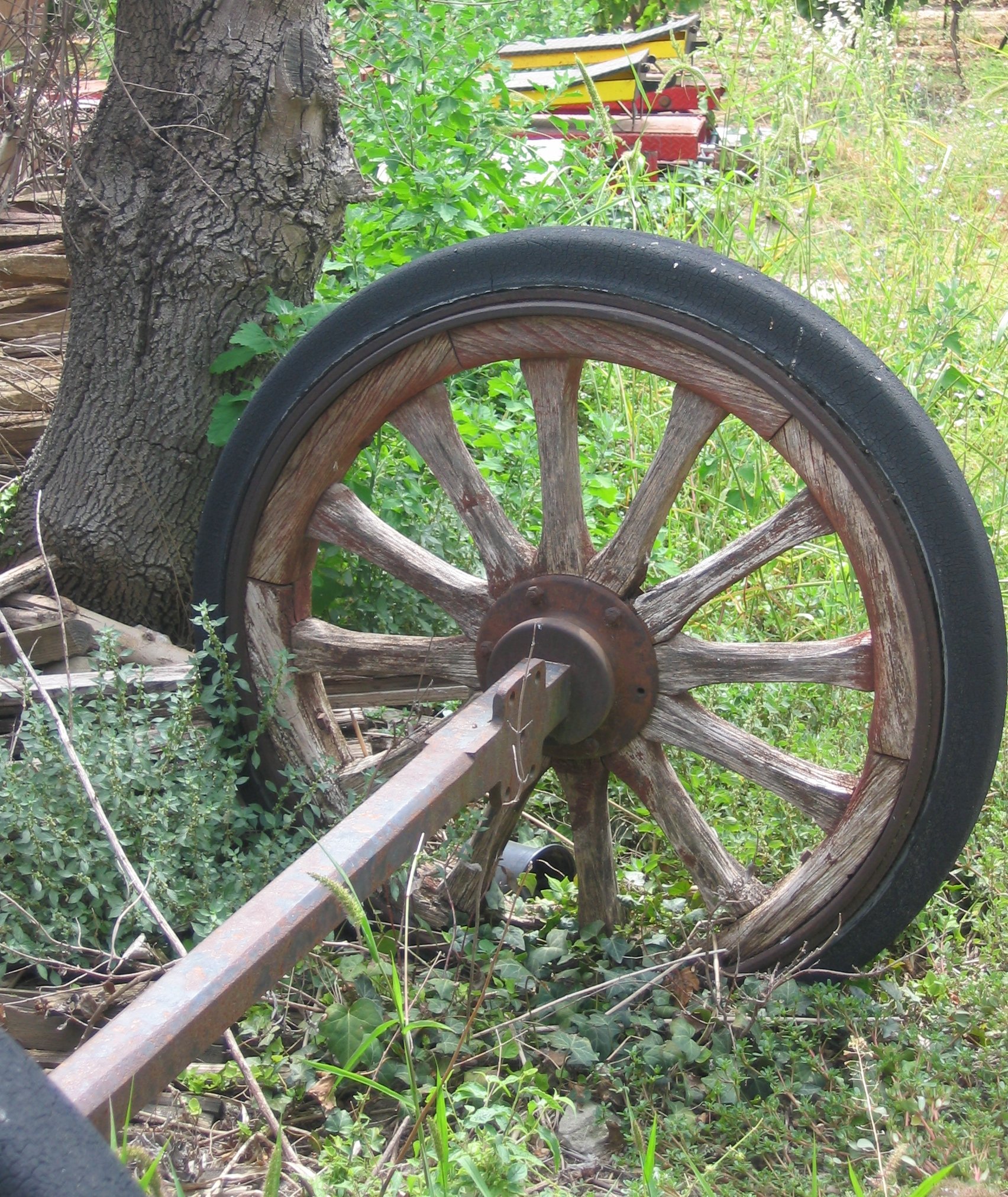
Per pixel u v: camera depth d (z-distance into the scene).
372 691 3.30
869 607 2.50
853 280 5.52
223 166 3.48
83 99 4.45
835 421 2.42
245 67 3.42
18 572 3.44
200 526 3.06
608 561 2.71
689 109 7.86
